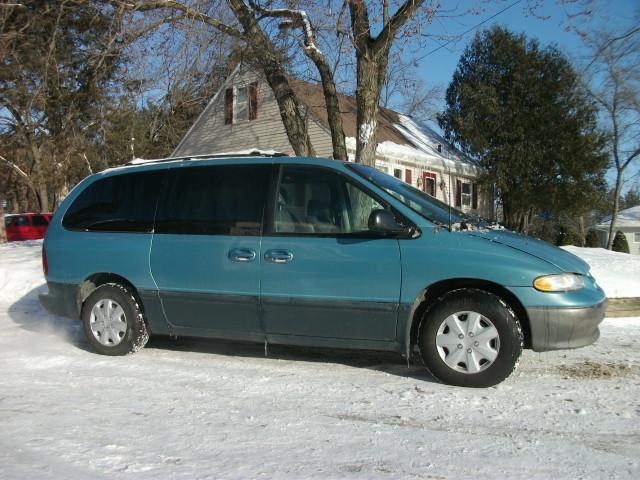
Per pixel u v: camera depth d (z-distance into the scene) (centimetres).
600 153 2450
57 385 462
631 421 377
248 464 311
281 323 491
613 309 757
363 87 1059
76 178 2559
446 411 396
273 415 390
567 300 425
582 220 3575
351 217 476
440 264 442
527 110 2523
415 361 529
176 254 525
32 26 1187
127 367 516
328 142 1983
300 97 1752
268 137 2161
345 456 323
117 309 557
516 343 428
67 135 1461
